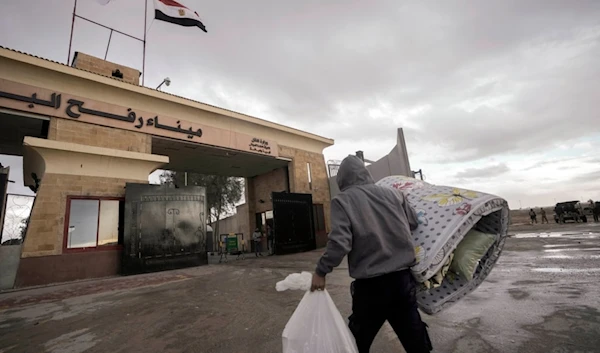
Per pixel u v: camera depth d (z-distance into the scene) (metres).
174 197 9.73
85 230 8.22
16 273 6.89
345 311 3.18
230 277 6.44
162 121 11.12
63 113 8.73
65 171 8.11
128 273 8.36
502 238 1.68
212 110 12.58
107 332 2.96
